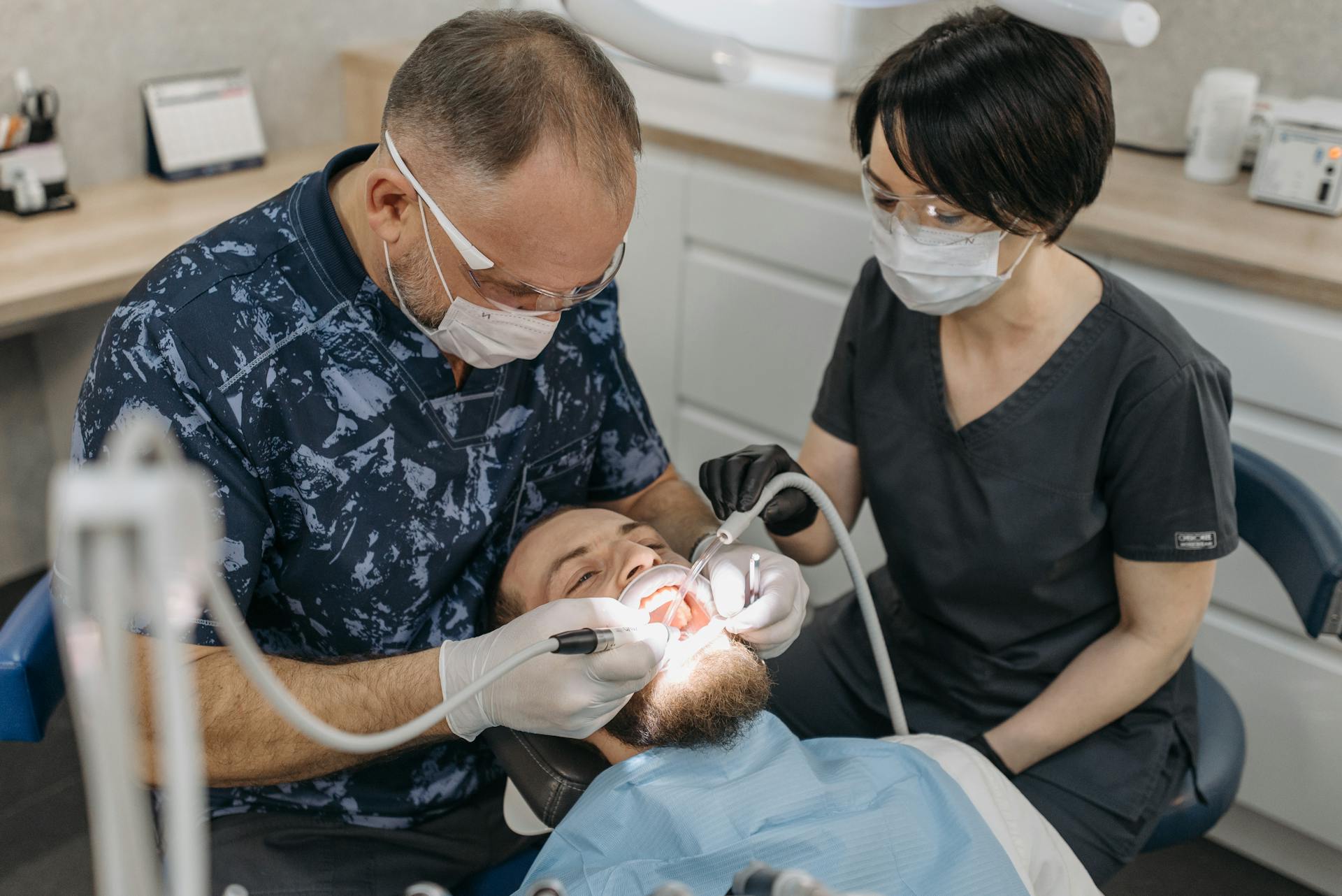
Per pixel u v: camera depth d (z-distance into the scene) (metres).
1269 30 2.11
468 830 1.37
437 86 1.05
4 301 1.84
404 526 1.27
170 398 1.13
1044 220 1.23
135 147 2.43
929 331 1.45
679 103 2.47
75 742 2.20
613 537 1.37
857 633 1.64
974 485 1.42
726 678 1.21
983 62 1.17
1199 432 1.30
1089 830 1.38
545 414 1.40
